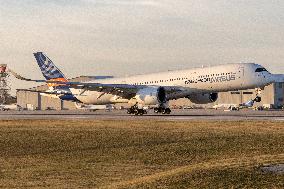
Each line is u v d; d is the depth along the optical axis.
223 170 47.72
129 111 171.25
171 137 100.81
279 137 92.00
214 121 127.50
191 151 86.12
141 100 153.88
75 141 103.44
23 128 126.88
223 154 82.56
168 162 79.94
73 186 61.06
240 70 145.25
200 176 46.78
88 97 184.38
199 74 151.75
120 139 102.19
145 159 82.94
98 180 65.38
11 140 107.75
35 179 67.31
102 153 89.69
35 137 110.06
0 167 79.25
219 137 96.12
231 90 150.50
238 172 46.47
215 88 150.00
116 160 83.06
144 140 99.31
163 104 162.38
